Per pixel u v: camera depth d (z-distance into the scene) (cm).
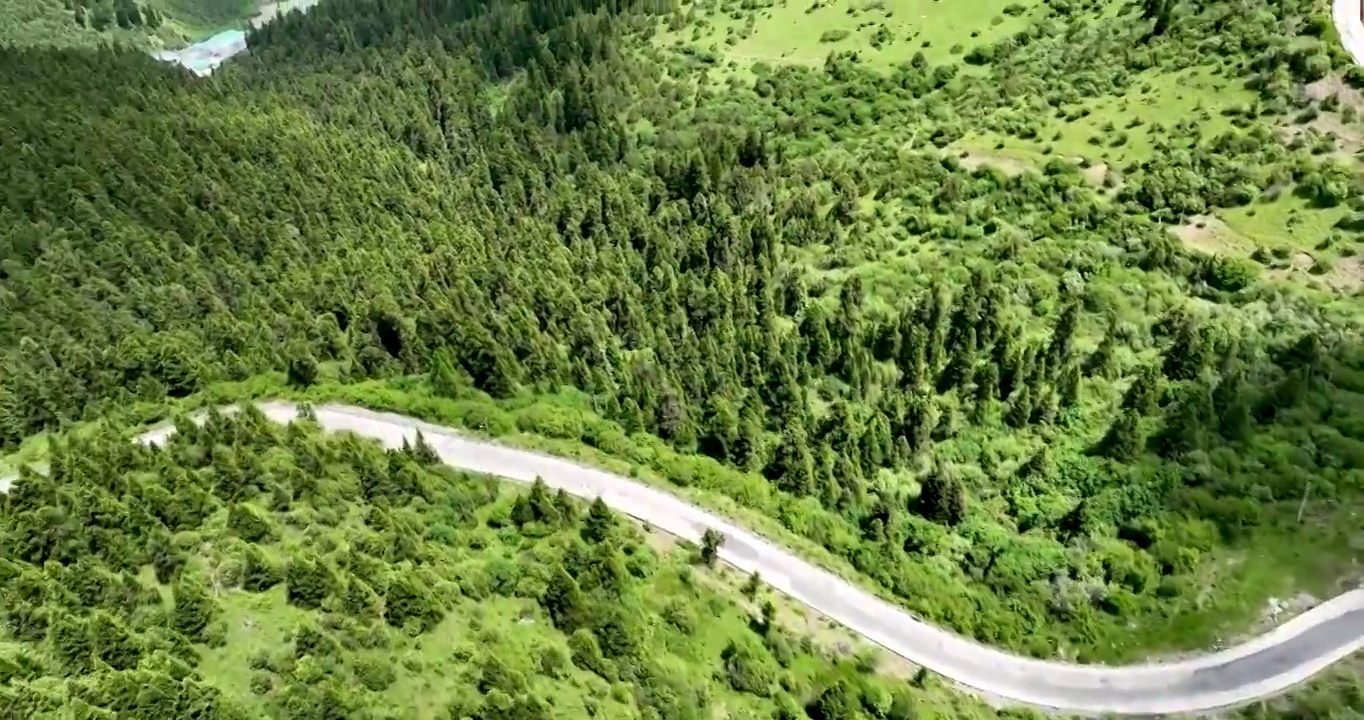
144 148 16138
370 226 15012
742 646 7700
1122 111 13425
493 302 12256
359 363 11219
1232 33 13575
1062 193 12331
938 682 7888
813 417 10188
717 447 9950
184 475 7681
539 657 6812
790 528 9100
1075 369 9812
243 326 12006
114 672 5606
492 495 8969
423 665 6406
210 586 6706
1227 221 11275
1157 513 8812
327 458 8444
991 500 9350
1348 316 9825
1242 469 8888
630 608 7569
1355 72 11931
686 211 14112
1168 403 9544
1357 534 8300
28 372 11431
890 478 9600
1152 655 8000
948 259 11775
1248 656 7812
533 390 10738
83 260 13538
